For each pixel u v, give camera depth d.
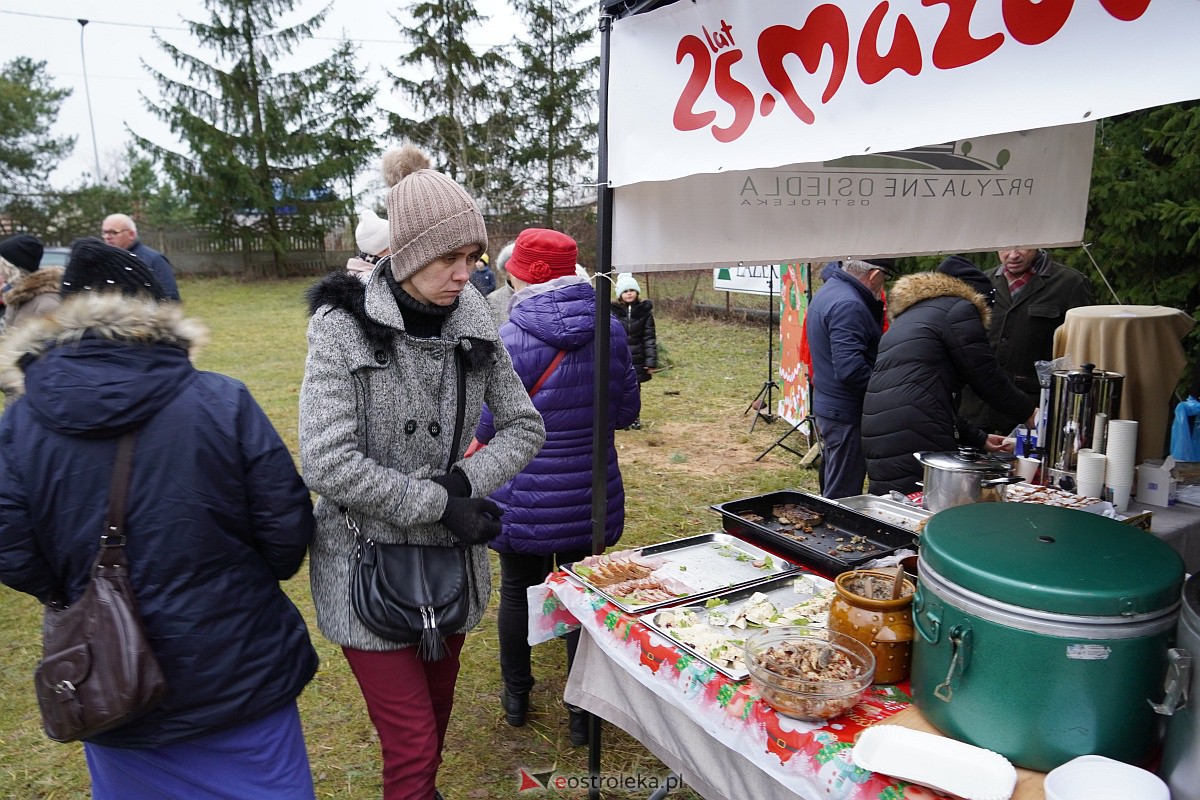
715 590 1.82
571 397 2.31
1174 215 4.10
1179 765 1.06
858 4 1.48
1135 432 2.15
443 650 1.60
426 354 1.63
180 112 20.84
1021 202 2.69
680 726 1.64
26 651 3.14
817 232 2.31
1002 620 1.11
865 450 3.01
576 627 2.06
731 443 6.15
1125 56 1.20
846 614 1.45
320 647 3.15
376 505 1.51
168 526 1.27
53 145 25.84
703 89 1.76
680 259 2.13
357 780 2.35
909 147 1.45
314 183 21.73
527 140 21.89
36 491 1.24
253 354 10.02
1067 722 1.10
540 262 2.42
